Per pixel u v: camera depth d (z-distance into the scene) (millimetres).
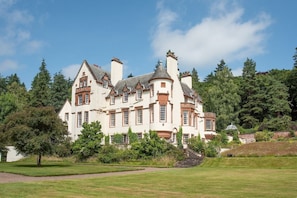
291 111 74562
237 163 33219
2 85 106812
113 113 54438
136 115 50938
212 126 57094
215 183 18188
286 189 15477
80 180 19734
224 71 76875
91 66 57375
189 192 14578
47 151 36344
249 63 105500
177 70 52344
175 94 50750
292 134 54375
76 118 56281
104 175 24125
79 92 56656
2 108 67125
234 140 55938
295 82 77500
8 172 26297
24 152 36438
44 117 36094
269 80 75375
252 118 71562
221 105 72000
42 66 104562
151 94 49094
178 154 39969
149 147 39875
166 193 14234
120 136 51875
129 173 26078
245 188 15945
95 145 43062
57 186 16359
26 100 86812
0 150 52688
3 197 12625
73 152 46781
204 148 44250
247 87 76875
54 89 90375
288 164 29969
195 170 28469
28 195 13266
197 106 56062
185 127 50875
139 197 13047
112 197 13000
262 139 53875
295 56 92938
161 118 47625
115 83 58219
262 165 31078
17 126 35375
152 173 25406
